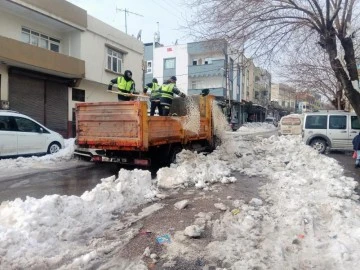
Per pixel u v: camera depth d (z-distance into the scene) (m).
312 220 4.85
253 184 7.45
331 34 8.57
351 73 8.83
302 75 20.00
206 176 7.64
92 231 4.40
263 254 3.81
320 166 9.70
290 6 8.33
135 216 5.09
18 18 16.94
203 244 4.09
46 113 18.27
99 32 21.05
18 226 4.02
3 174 8.58
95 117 8.42
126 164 8.90
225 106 13.82
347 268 3.52
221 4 8.09
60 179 8.06
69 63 18.16
